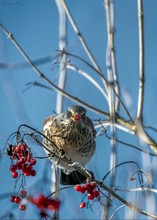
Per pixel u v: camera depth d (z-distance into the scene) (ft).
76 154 30.30
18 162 22.31
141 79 26.66
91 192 22.11
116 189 23.29
